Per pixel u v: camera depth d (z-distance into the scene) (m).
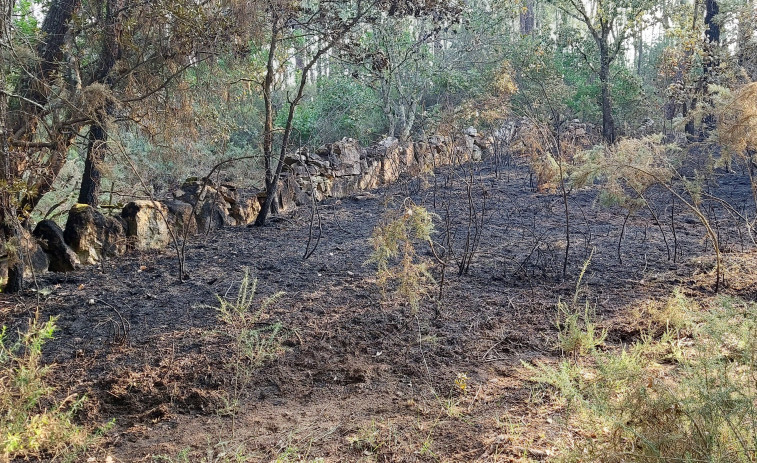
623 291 4.83
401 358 3.74
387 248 4.11
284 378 3.52
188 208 6.82
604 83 14.82
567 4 15.54
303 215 7.98
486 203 8.63
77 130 6.00
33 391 2.71
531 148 9.20
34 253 5.34
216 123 7.17
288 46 7.68
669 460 2.14
